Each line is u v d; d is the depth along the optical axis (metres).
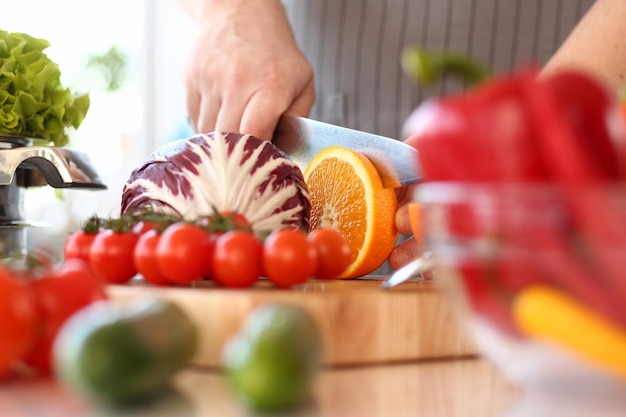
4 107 1.29
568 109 0.49
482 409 0.57
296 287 0.91
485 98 0.50
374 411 0.55
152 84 2.89
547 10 1.59
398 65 1.68
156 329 0.55
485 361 0.79
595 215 0.48
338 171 1.20
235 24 1.54
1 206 1.25
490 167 0.50
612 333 0.49
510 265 0.52
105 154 2.90
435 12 1.65
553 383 0.54
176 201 1.15
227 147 1.17
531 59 1.59
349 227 1.17
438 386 0.65
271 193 1.17
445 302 0.79
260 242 0.89
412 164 1.14
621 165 0.50
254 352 0.51
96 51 2.88
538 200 0.49
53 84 1.38
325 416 0.53
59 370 0.58
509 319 0.53
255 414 0.53
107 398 0.54
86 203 2.44
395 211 1.18
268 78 1.45
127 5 2.87
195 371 0.71
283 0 1.84
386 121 1.70
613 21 1.23
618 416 0.52
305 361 0.52
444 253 0.55
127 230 0.96
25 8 2.76
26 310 0.62
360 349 0.75
